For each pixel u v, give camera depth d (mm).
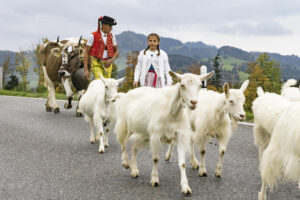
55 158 6340
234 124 5762
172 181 5082
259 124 5727
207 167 5859
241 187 4809
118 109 5805
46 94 21625
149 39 6758
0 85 27828
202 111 5535
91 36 8422
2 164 5863
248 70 51094
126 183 4984
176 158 6422
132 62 33906
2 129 9016
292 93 7086
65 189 4707
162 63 6770
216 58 62750
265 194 4191
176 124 4715
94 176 5312
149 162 6125
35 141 7711
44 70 12219
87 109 7637
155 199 4344
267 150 3992
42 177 5215
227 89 5340
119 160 6277
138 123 5078
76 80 11023
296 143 3564
